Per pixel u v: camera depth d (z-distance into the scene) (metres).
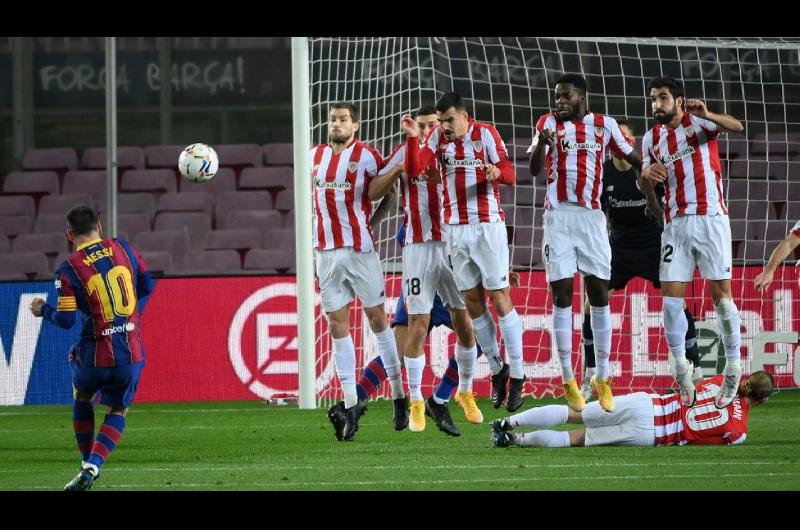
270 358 46.66
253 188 63.56
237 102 69.19
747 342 45.69
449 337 45.59
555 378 45.84
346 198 30.30
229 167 64.88
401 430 31.91
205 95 69.19
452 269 30.28
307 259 42.50
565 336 28.44
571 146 28.56
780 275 45.88
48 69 69.12
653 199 29.70
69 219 23.78
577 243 28.55
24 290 47.25
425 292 30.83
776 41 54.50
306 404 42.81
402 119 28.77
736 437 27.47
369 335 45.88
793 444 28.12
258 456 28.25
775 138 59.00
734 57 63.53
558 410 27.97
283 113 69.25
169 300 47.03
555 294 28.67
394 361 30.94
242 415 40.81
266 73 69.19
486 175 29.34
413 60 63.97
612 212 38.72
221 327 46.88
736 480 21.97
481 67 65.00
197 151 34.03
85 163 65.69
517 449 27.92
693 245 28.55
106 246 23.89
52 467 27.23
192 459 28.00
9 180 64.06
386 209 32.38
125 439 33.41
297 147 42.19
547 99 65.25
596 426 27.81
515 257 57.12
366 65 63.25
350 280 30.62
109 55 45.66
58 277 23.41
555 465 24.62
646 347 45.56
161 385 46.91
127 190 63.47
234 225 61.25
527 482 22.12
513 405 30.12
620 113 64.12
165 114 68.38
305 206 42.62
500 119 65.00
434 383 45.53
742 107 63.09
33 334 47.22
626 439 27.62
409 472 24.05
